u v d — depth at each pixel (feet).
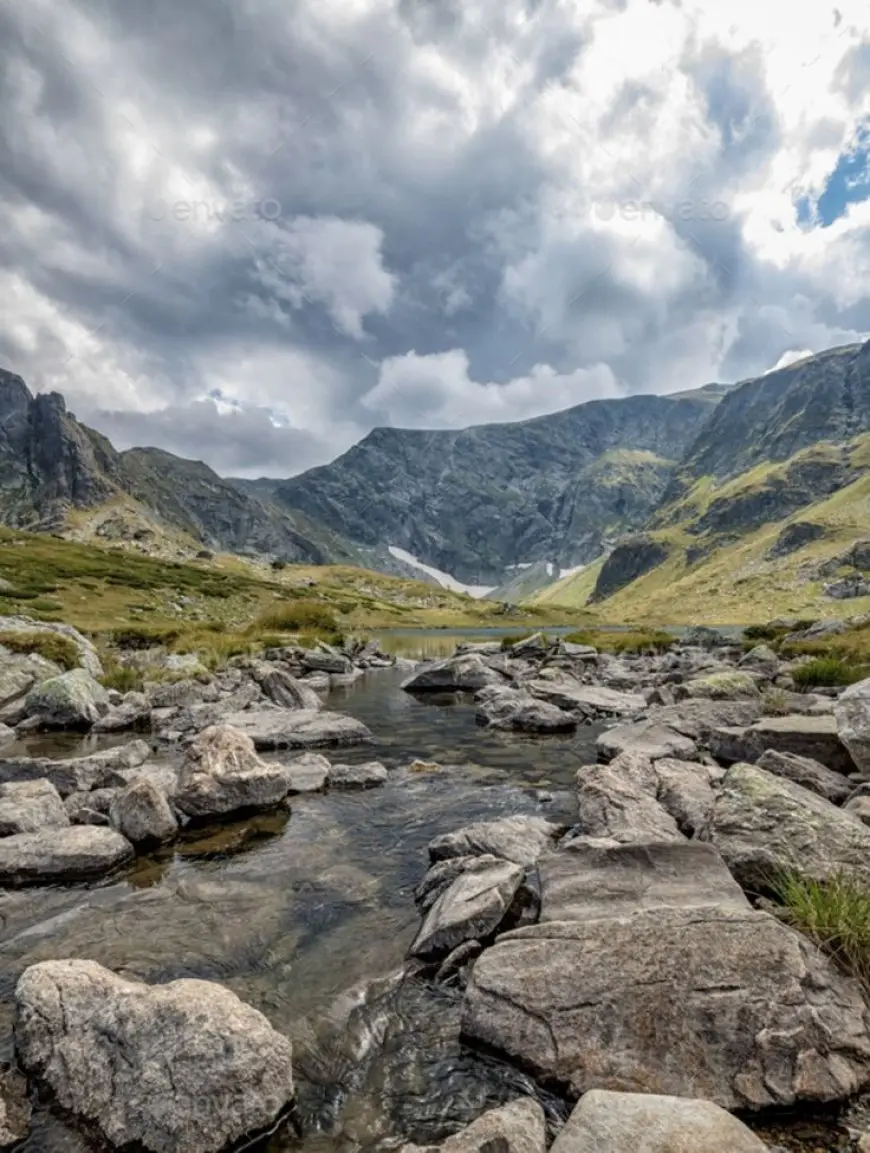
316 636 164.86
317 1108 15.83
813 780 32.96
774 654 104.53
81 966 18.51
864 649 95.45
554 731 63.77
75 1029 16.58
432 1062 17.33
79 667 86.74
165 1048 15.53
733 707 55.47
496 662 115.96
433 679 100.89
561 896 22.43
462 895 24.27
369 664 145.48
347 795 41.93
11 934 24.18
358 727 60.64
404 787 43.80
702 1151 12.10
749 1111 14.75
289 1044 16.49
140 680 87.92
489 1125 13.65
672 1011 16.62
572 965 18.19
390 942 23.66
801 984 16.87
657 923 18.81
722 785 29.19
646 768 37.78
